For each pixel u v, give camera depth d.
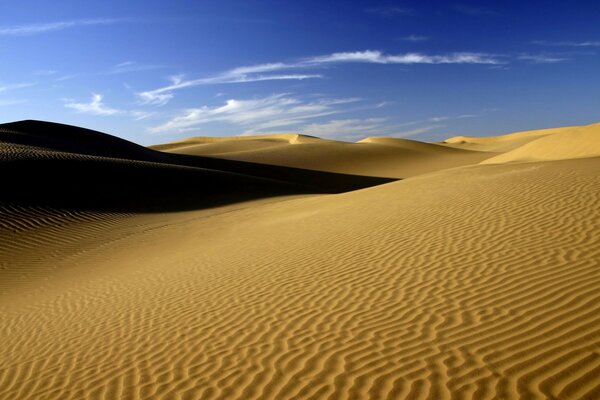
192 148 85.31
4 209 20.33
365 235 9.93
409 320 5.64
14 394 5.63
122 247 16.27
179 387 5.04
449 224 9.19
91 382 5.55
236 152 73.38
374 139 90.44
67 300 9.98
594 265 6.06
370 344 5.24
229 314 6.97
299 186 37.22
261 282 8.26
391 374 4.57
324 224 12.42
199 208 25.36
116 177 27.98
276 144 90.62
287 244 11.01
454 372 4.40
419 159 69.69
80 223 19.98
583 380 3.94
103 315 8.22
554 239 7.22
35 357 6.74
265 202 26.28
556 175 11.54
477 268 6.75
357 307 6.31
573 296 5.38
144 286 9.85
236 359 5.46
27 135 45.28
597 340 4.46
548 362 4.27
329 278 7.67
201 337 6.30
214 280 9.10
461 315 5.50
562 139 32.00
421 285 6.60
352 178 54.31
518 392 3.94
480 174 15.02
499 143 136.50
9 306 10.50
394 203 12.77
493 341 4.80
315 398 4.39
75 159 29.53
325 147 76.38
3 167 25.02
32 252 16.39
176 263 11.77
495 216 9.01
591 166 12.18
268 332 6.05
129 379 5.45
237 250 11.76
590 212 8.12
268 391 4.65
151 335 6.71
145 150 59.12
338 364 4.94
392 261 7.84
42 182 24.31
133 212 23.03
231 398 4.65
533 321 5.04
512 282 6.06
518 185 11.16
